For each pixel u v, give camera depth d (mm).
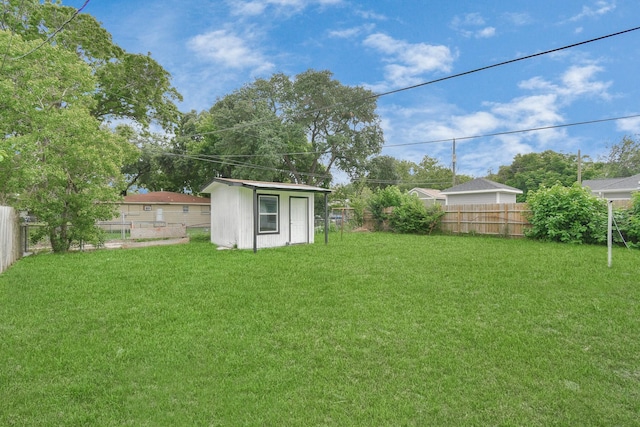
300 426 2316
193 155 26656
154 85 19078
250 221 11508
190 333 3816
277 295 5262
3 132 9812
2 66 9266
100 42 16859
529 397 2621
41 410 2453
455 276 6297
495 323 4062
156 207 26406
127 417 2395
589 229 10805
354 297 5113
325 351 3377
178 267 7547
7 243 7734
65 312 4520
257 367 3078
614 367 3068
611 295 5031
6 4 13430
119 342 3582
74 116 9961
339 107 25422
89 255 9602
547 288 5422
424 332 3805
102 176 10938
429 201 20625
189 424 2330
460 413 2445
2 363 3133
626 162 33625
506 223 13219
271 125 23938
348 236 14570
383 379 2883
